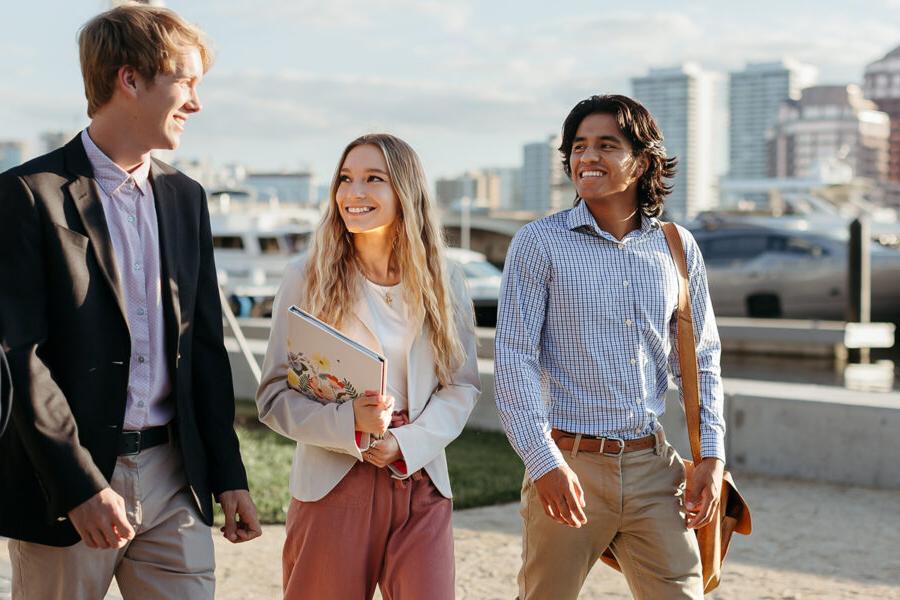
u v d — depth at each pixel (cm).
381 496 282
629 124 295
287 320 291
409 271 290
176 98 247
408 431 282
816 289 2056
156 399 253
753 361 1653
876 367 1585
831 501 627
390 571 283
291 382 281
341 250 292
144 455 251
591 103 299
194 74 251
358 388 270
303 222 2842
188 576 256
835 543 539
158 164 263
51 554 243
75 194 242
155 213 256
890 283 2039
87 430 238
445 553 287
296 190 9344
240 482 267
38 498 239
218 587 463
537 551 300
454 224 4453
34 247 234
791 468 692
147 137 248
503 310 297
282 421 279
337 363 271
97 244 242
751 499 635
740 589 467
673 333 310
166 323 254
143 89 244
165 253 254
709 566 308
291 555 290
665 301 298
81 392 238
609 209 301
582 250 295
